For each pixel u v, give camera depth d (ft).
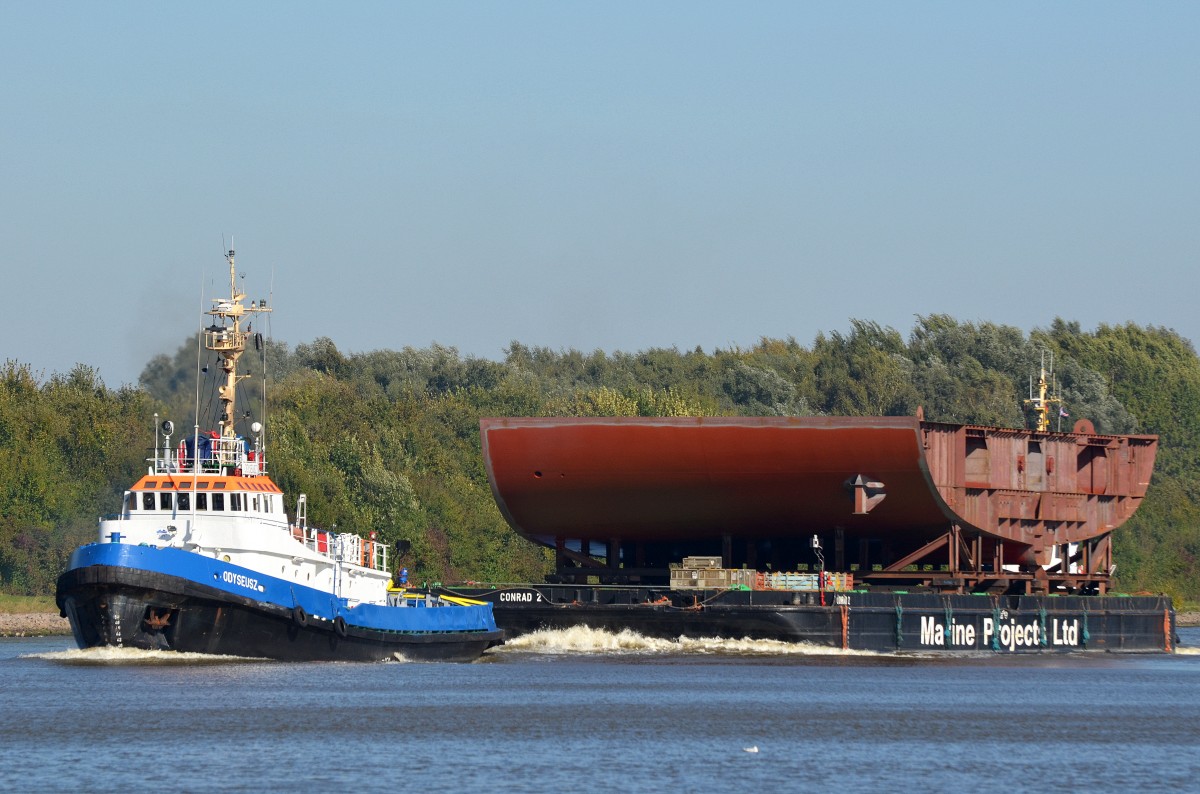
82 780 549.13
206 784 544.62
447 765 584.40
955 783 577.43
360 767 576.61
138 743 613.52
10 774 556.92
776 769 594.24
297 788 540.52
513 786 551.18
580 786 554.05
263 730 643.86
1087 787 574.56
